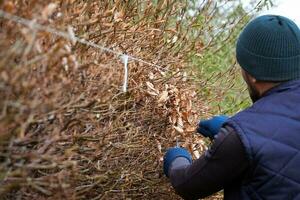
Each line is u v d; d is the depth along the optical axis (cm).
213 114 288
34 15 147
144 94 226
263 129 164
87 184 207
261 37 171
